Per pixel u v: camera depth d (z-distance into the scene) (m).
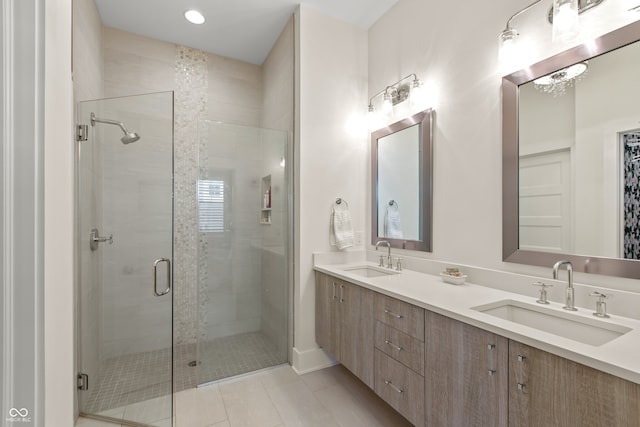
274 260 2.54
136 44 2.57
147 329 2.00
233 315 2.60
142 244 2.01
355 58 2.53
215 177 2.52
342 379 2.14
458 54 1.78
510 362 0.99
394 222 2.26
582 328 1.12
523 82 1.43
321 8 2.32
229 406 1.82
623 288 1.12
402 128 2.17
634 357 0.79
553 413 0.88
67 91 0.84
